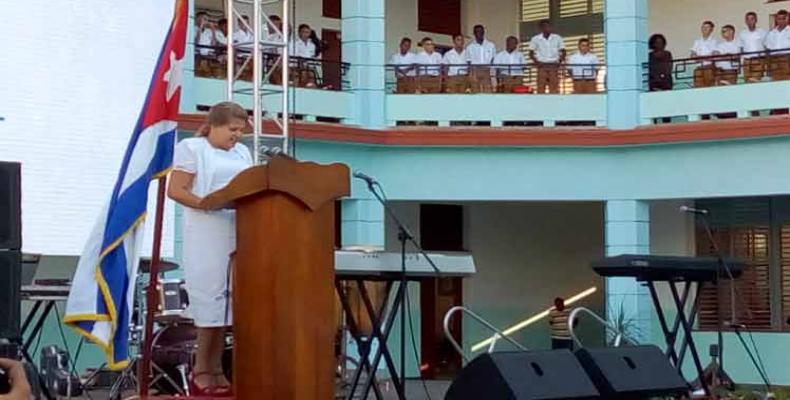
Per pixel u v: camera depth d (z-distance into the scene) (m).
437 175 20.47
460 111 20.45
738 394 13.18
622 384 9.50
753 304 20.95
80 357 17.53
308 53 20.39
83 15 17.27
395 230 22.19
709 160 19.58
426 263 10.12
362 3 20.47
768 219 20.97
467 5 24.14
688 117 19.83
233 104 8.50
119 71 17.56
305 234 7.70
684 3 22.42
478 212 23.23
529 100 20.45
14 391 4.94
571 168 20.38
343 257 9.64
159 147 8.34
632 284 20.02
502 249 23.31
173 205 17.17
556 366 9.10
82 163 17.19
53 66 17.03
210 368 8.49
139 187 8.24
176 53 8.40
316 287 7.73
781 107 18.98
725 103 19.44
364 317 11.70
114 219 8.19
